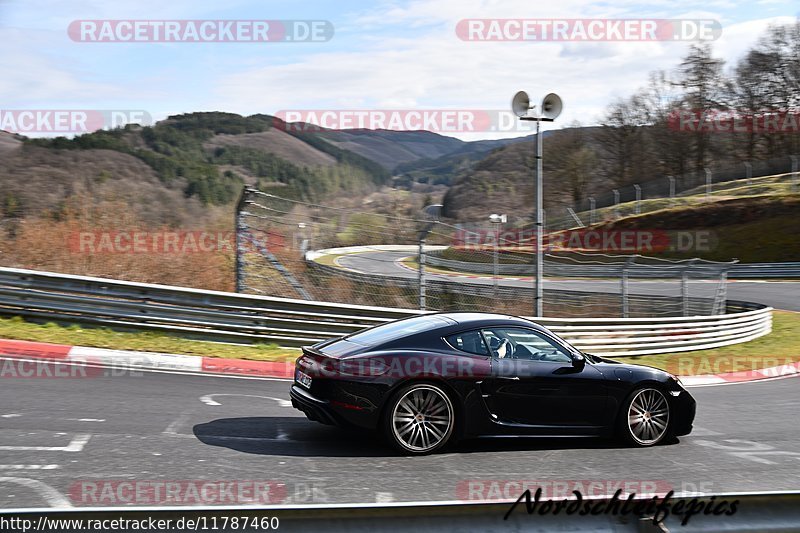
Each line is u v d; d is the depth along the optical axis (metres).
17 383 8.34
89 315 11.70
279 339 12.25
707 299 20.56
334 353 6.39
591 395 6.85
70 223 16.75
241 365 10.69
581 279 33.59
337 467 5.83
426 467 5.96
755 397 10.88
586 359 7.07
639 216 51.75
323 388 6.22
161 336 11.71
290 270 15.00
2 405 7.27
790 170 58.59
